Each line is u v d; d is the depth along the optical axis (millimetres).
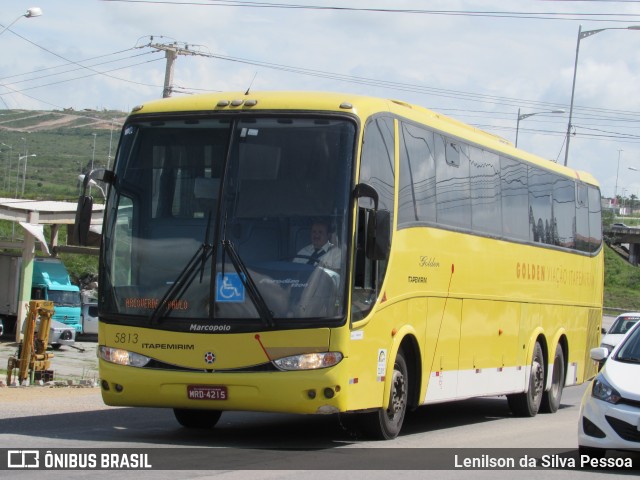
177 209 11352
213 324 10906
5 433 12289
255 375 10773
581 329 21109
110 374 11281
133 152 11750
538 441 13484
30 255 36281
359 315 11273
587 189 21562
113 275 11445
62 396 18516
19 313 36062
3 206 35656
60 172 153250
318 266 10922
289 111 11430
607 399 10523
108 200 11711
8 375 20906
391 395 12586
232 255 11016
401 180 12695
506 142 17734
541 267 18438
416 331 13156
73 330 35938
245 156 11328
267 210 11109
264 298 10867
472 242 15164
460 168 14844
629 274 75438
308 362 10766
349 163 11219
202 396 10922
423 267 13352
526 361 17750
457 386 14750
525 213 17641
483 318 15688
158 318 11094
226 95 11836
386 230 11070
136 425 13969
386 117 12320
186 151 11516
